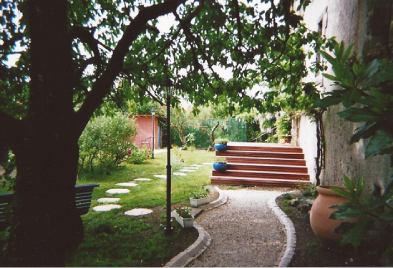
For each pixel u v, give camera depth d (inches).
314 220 144.3
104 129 388.2
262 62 185.5
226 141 413.4
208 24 146.6
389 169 120.0
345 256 128.9
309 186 305.7
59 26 88.4
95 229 168.1
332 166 219.0
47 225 87.5
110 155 414.9
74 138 98.8
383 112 47.8
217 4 138.3
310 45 192.2
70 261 127.9
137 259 134.6
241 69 174.7
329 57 57.7
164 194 275.1
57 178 89.4
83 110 103.0
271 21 137.6
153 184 326.6
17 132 85.7
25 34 127.1
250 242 165.0
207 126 865.5
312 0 315.3
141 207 230.1
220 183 344.5
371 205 58.4
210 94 197.2
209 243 163.2
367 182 144.4
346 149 183.2
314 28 304.5
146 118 860.6
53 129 87.1
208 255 146.9
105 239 157.5
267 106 195.8
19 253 86.0
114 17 173.8
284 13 131.6
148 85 183.5
